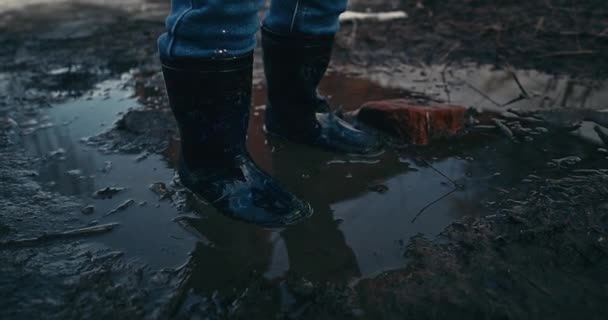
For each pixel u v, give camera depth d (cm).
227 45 117
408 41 285
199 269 113
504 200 139
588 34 275
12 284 107
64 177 151
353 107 204
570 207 133
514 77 228
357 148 166
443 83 228
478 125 186
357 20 323
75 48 280
